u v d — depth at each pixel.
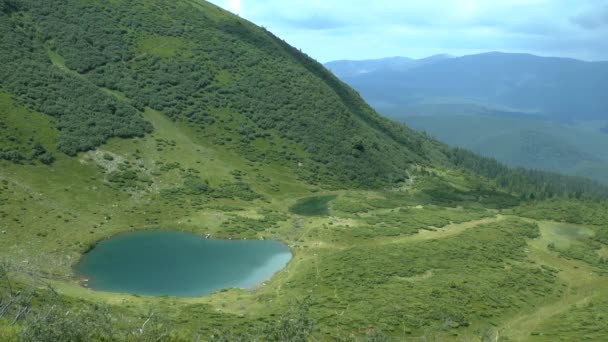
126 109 143.12
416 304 70.94
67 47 155.62
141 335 37.75
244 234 103.94
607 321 71.94
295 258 93.12
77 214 100.50
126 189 115.25
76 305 56.56
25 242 84.62
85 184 111.62
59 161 115.38
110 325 36.31
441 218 123.88
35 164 110.75
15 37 145.50
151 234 100.94
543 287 86.38
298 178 147.50
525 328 70.06
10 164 106.94
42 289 61.47
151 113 149.12
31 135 118.00
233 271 85.38
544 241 113.06
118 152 127.50
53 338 31.09
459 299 75.00
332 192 144.88
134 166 125.06
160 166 128.88
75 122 129.25
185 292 75.62
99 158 122.56
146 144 135.12
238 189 129.62
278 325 36.91
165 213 109.94
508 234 113.06
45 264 78.75
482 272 88.38
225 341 43.78
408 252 94.00
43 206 98.56
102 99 141.75
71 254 85.56
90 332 34.06
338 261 88.50
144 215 107.56
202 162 137.50
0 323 34.88
